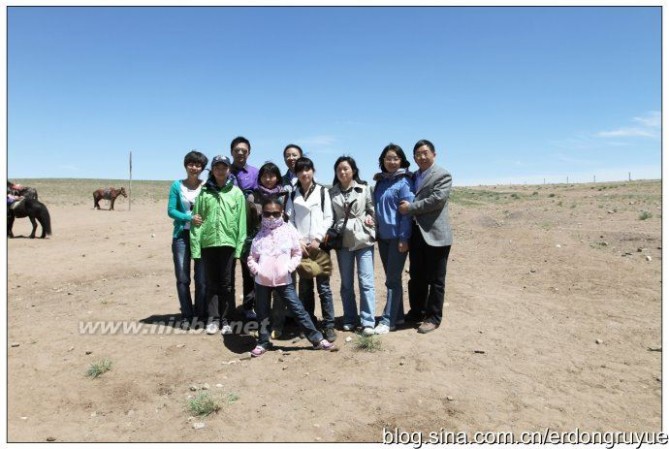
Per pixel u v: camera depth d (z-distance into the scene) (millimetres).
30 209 17281
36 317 7496
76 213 29906
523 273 9320
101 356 5711
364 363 5117
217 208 5891
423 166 5918
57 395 4746
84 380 5059
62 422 4207
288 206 5836
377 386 4574
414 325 6410
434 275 6027
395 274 6031
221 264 6090
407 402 4270
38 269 11461
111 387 4867
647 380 4660
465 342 5703
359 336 5758
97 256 13273
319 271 5574
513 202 30172
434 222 5812
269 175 5879
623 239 11633
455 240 14227
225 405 4293
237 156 6512
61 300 8609
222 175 5871
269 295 5570
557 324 6328
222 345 5914
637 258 9609
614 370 4902
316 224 5711
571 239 12266
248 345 5898
